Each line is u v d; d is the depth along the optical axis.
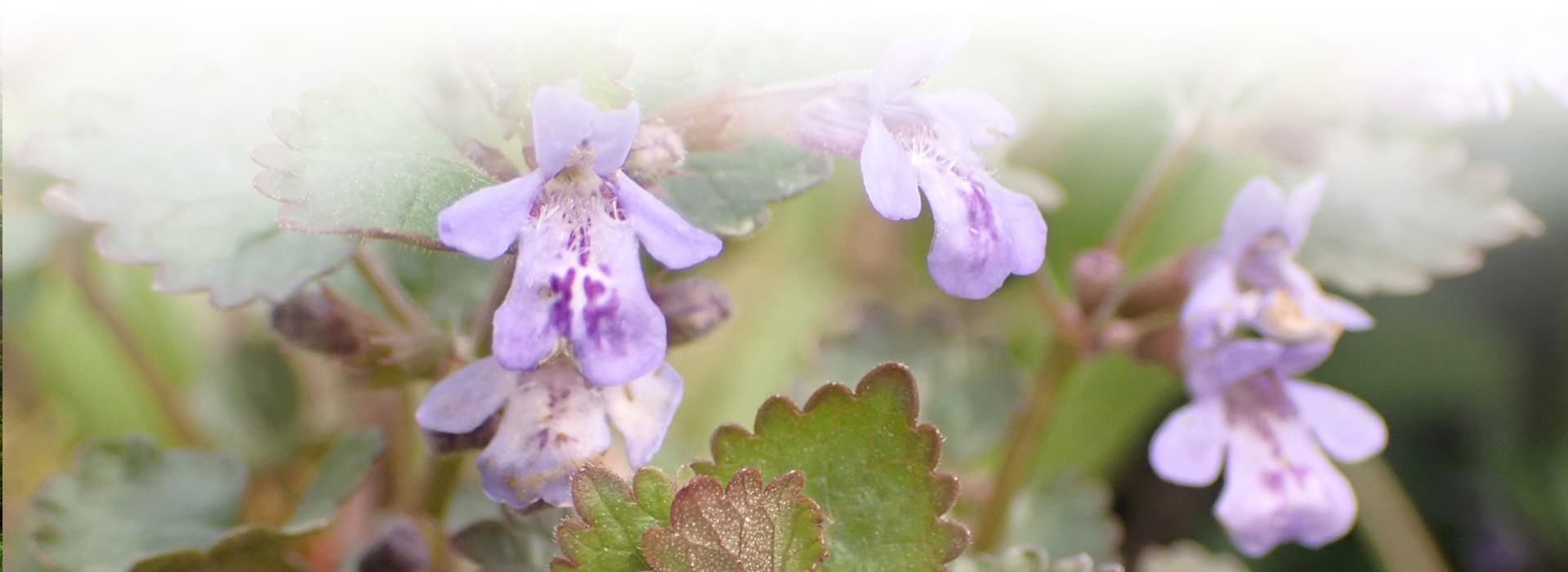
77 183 0.14
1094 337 0.16
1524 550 0.20
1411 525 0.20
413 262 0.16
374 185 0.12
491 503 0.16
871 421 0.13
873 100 0.13
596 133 0.12
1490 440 0.21
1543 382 0.21
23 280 0.18
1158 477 0.21
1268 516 0.15
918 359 0.18
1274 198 0.15
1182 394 0.21
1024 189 0.16
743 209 0.14
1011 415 0.17
